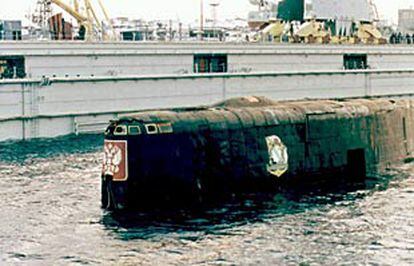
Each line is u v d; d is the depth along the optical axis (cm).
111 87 13200
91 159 10731
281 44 17162
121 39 16412
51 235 6812
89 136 12788
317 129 9219
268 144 8631
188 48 15650
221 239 6662
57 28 16250
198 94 14350
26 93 12206
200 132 8062
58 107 12581
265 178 8525
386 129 10256
